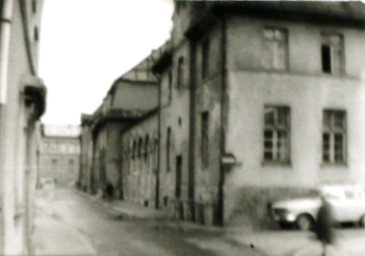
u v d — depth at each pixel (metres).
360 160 15.11
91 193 32.56
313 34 15.58
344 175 14.52
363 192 11.52
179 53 20.14
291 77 15.48
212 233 12.06
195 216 16.23
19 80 6.89
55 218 15.43
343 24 15.45
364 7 15.42
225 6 15.23
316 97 15.45
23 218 7.60
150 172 24.98
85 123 38.78
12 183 6.04
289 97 15.54
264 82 15.42
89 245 9.58
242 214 14.45
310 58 15.55
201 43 17.95
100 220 15.72
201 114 17.67
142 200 25.91
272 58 15.70
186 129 18.77
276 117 15.50
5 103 5.45
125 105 33.75
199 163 17.56
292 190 14.17
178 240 10.87
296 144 15.16
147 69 32.91
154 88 33.38
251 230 12.20
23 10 6.57
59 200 23.09
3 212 5.46
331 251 8.36
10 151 5.95
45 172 22.95
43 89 7.21
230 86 15.36
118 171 33.88
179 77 20.39
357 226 10.69
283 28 15.66
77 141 26.30
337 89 15.47
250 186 14.75
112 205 23.67
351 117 15.35
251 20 15.56
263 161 14.95
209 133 16.58
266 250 9.01
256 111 15.34
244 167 14.97
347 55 15.52
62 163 23.77
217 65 16.09
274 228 12.46
